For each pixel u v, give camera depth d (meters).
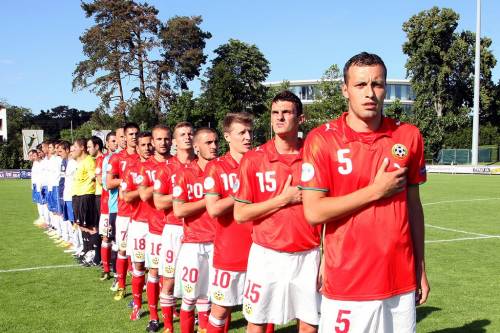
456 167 40.38
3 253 10.50
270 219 3.91
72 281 8.12
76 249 10.16
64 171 11.82
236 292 4.52
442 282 7.52
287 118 3.96
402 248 2.87
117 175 7.49
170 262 5.46
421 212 3.04
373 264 2.82
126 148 7.84
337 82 46.62
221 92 50.84
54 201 12.61
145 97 49.88
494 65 53.06
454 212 16.06
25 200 22.03
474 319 5.88
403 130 2.94
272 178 3.98
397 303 2.88
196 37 53.47
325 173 2.88
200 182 5.04
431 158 52.22
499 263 8.82
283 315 3.95
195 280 4.99
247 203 4.02
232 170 4.57
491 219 14.48
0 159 41.41
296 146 4.11
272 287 3.92
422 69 53.09
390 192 2.75
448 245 10.54
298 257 3.91
